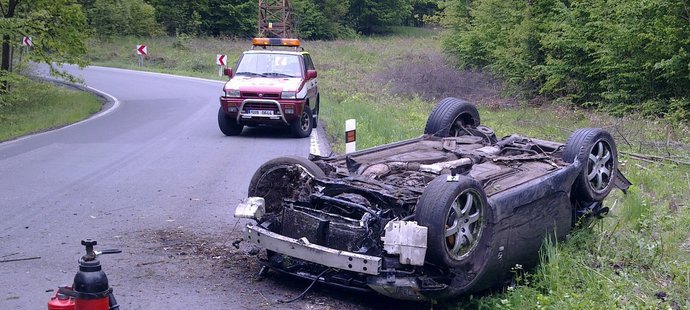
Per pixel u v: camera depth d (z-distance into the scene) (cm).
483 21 2961
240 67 1681
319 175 643
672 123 1792
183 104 2369
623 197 912
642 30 1962
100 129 1727
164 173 1119
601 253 718
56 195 945
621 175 824
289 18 5016
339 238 577
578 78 2388
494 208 586
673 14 1867
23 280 609
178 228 790
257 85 1576
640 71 2033
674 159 1308
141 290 595
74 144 1450
